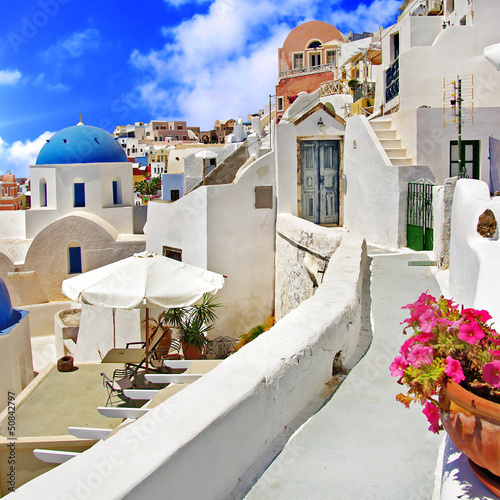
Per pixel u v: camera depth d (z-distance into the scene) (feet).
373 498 8.90
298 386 11.90
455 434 7.70
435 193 29.84
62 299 73.67
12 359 42.27
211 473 8.40
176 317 44.06
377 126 43.52
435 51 44.45
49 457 18.89
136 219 83.66
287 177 47.16
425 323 8.27
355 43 94.48
